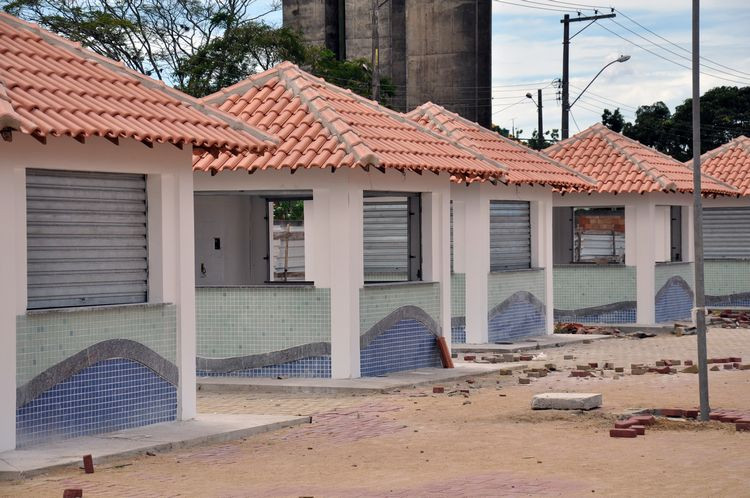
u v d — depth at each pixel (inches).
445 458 502.3
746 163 1441.9
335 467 486.0
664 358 951.6
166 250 585.0
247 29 1831.9
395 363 811.4
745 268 1437.0
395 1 2417.6
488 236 1027.3
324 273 767.7
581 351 1008.9
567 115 1807.3
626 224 1227.9
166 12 1942.7
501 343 1023.0
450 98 2267.5
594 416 618.2
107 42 1839.3
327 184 762.8
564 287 1251.2
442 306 852.0
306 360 772.0
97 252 559.5
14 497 426.9
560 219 1274.6
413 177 823.1
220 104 829.2
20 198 506.0
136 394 568.4
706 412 598.2
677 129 2664.9
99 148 543.8
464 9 2261.3
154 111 567.2
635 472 457.4
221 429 568.4
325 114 788.0
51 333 522.3
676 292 1286.9
